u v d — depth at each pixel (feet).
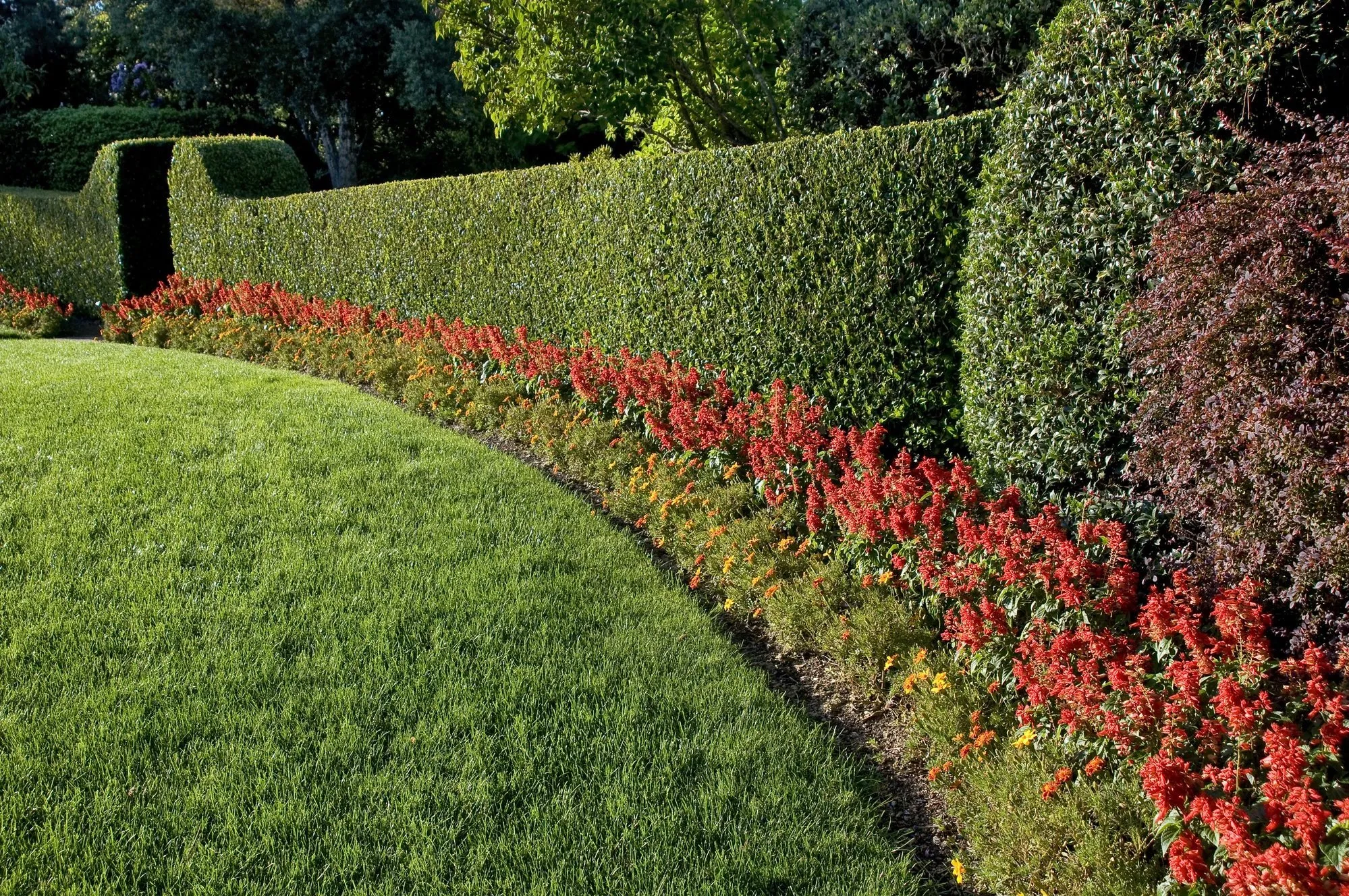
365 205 37.50
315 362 34.35
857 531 15.06
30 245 56.29
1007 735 11.34
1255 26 12.17
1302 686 9.69
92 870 9.44
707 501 18.07
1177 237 11.60
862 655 13.34
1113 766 10.04
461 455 22.94
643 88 31.53
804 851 10.04
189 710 12.11
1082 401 14.47
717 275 23.41
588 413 23.68
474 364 29.01
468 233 32.58
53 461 21.20
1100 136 13.93
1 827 9.89
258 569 16.26
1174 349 11.91
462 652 13.79
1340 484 9.92
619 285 26.68
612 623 14.84
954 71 25.55
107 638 13.79
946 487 15.19
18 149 78.18
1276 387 10.60
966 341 16.78
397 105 80.84
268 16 71.56
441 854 9.80
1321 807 8.14
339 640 13.97
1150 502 13.57
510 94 35.12
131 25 75.82
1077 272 14.30
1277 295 10.43
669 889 9.46
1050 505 13.69
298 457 22.18
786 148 21.08
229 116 78.84
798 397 20.07
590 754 11.53
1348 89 12.29
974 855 10.11
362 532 18.07
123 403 26.84
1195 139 12.73
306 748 11.46
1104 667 11.08
